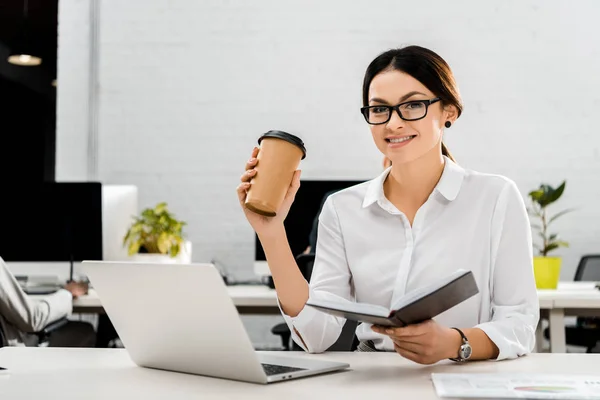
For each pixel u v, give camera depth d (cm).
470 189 136
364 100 133
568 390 82
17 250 263
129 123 434
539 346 253
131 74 435
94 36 434
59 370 102
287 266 115
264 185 98
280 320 422
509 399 79
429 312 96
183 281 89
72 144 432
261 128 435
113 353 118
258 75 436
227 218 432
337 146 433
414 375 96
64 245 265
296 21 436
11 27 373
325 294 126
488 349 107
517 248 131
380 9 434
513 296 129
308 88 435
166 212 279
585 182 425
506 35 430
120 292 98
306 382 92
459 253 134
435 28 432
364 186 145
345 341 160
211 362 94
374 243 139
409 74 123
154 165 433
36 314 221
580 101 427
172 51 436
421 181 136
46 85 371
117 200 286
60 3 433
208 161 434
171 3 436
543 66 429
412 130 122
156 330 97
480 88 430
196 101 435
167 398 82
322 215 146
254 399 81
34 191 265
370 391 85
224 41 436
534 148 427
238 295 247
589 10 428
